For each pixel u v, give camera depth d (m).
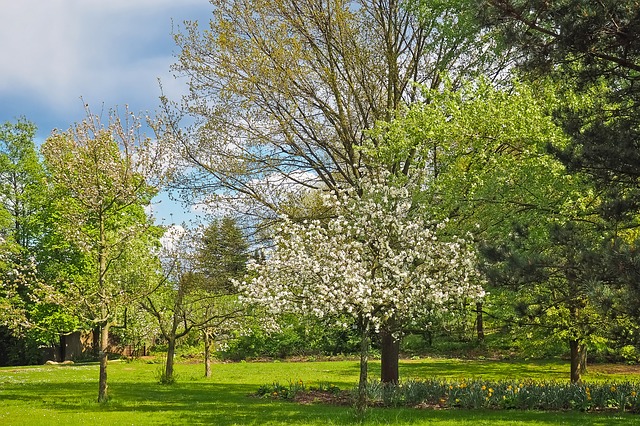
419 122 13.36
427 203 13.73
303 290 11.82
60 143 14.45
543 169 12.59
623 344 11.13
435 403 13.64
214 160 15.17
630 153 9.42
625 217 10.13
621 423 10.62
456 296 12.23
